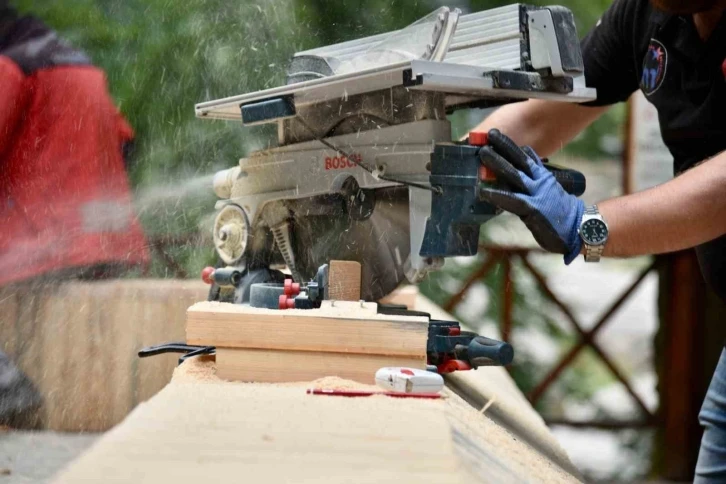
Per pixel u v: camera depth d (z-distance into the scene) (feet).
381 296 22.35
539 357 58.23
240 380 18.11
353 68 21.70
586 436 61.98
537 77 20.03
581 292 70.08
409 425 13.53
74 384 35.09
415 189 20.35
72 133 37.50
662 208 20.86
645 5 27.07
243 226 24.38
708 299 52.85
